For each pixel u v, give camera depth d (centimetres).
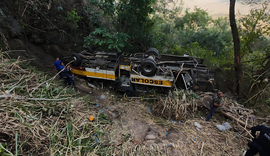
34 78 455
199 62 673
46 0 704
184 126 436
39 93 404
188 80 545
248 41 713
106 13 817
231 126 452
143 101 559
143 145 358
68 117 373
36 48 679
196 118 475
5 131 268
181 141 378
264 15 664
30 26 663
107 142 354
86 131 358
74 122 366
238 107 533
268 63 657
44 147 288
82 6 888
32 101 364
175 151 348
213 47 1276
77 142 316
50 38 729
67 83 565
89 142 338
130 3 789
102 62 594
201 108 498
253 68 754
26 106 343
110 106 516
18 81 404
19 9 629
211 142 384
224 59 908
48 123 332
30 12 668
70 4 823
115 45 719
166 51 1085
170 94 516
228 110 511
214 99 441
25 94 378
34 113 338
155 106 507
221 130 427
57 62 539
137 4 795
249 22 709
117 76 626
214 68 858
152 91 579
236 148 373
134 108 515
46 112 355
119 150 339
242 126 452
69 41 809
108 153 325
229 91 743
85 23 902
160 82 557
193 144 373
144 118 464
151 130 414
